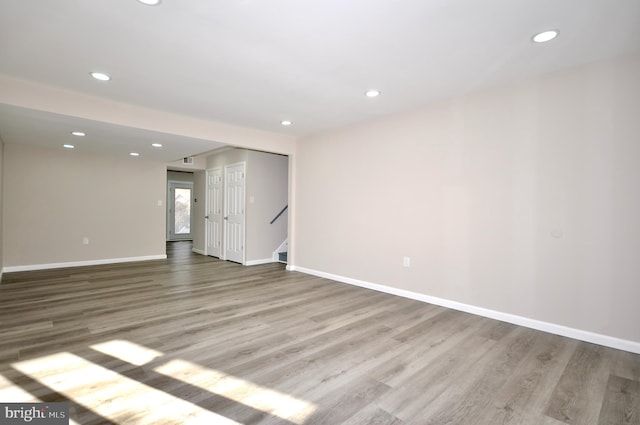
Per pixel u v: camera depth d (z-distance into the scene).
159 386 1.98
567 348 2.60
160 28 2.19
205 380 2.06
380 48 2.45
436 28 2.18
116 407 1.77
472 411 1.79
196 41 2.36
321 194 5.10
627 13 1.99
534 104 3.01
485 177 3.32
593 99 2.70
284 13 2.01
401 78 3.02
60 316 3.18
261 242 6.41
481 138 3.34
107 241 6.18
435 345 2.63
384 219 4.23
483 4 1.91
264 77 2.98
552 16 2.03
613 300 2.63
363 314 3.36
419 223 3.86
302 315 3.31
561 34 2.25
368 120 4.38
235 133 4.76
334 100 3.61
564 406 1.85
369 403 1.85
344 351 2.50
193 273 5.35
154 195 6.75
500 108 3.21
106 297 3.88
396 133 4.08
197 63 2.71
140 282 4.67
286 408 1.79
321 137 5.09
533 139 3.02
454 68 2.81
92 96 3.48
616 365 2.32
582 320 2.77
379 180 4.28
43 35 2.27
